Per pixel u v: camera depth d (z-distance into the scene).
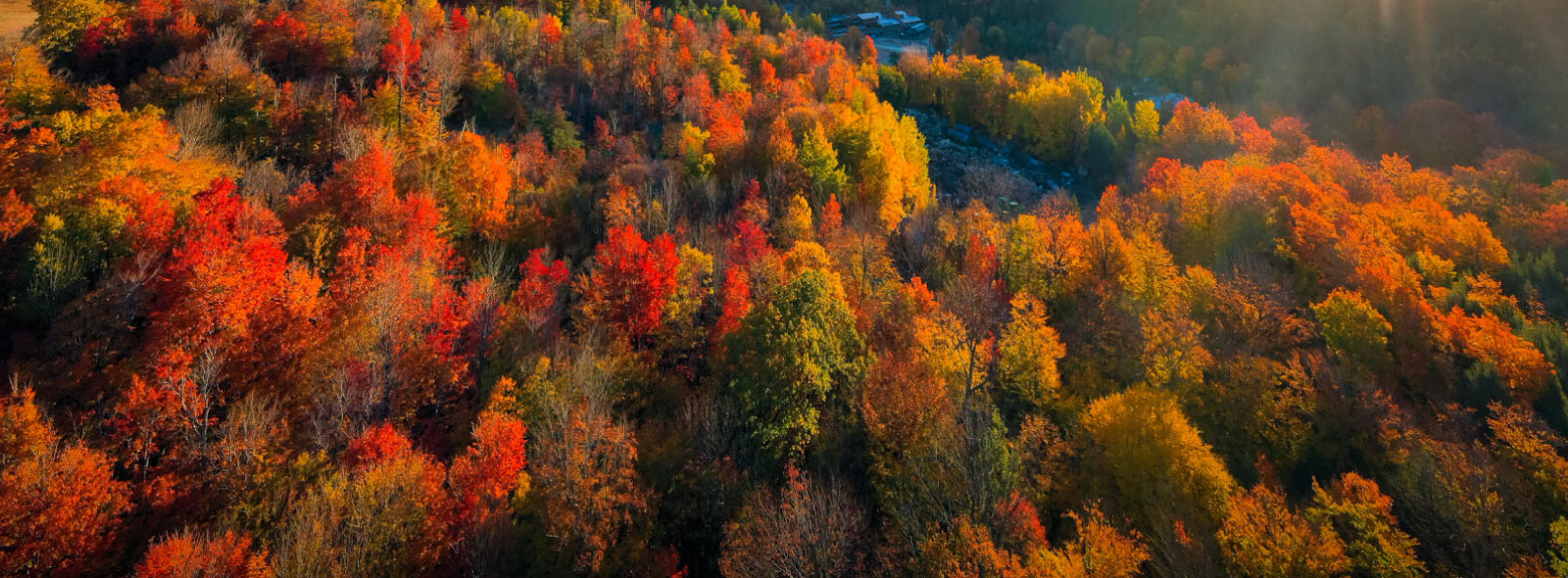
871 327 49.09
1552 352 46.62
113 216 43.66
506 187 65.12
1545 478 35.84
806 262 52.12
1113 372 49.06
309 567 25.44
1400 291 54.09
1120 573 28.14
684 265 52.94
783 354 36.59
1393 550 31.11
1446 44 169.12
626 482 30.84
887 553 29.77
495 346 45.19
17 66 61.44
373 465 30.83
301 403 38.22
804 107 94.94
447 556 29.28
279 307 43.00
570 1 131.88
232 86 70.44
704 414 37.16
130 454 33.19
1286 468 40.88
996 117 145.88
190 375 36.28
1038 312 46.00
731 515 32.06
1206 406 44.41
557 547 29.30
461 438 39.38
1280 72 177.50
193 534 28.86
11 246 40.75
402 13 99.44
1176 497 33.94
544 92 98.25
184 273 39.69
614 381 40.16
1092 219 99.44
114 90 68.44
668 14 154.88
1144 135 129.62
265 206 53.47
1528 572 30.41
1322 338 51.69
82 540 27.67
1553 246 71.25
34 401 34.03
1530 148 122.31
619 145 86.31
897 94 151.62
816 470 35.22
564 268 53.06
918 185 97.44
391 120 76.25
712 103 99.06
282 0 92.88
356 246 47.12
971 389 39.66
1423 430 41.41
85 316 37.62
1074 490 36.44
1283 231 69.06
